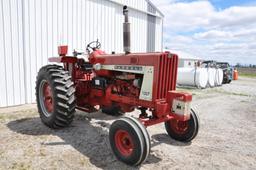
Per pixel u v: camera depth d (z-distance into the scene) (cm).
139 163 291
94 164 296
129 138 294
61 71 418
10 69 576
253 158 340
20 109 557
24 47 597
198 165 309
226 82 1756
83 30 744
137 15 982
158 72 311
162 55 312
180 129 391
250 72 4569
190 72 1266
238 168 306
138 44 1009
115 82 386
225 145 388
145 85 325
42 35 632
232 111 677
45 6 631
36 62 625
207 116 598
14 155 310
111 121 480
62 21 678
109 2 832
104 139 379
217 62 1773
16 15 575
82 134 397
